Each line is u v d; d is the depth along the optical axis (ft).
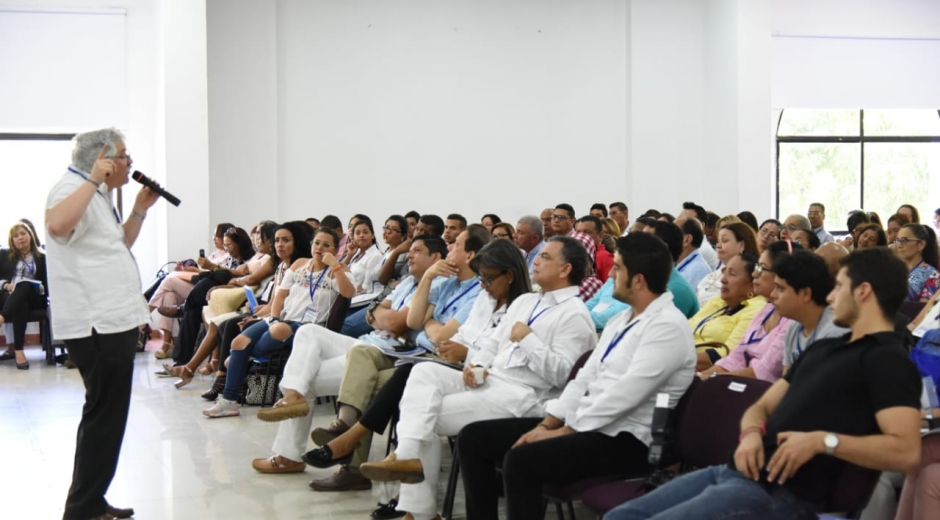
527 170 33.14
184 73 27.43
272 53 30.83
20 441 16.37
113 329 10.93
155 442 16.11
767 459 7.39
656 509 7.64
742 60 31.32
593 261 19.01
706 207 33.78
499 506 12.27
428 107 32.40
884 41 34.65
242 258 25.88
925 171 35.32
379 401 12.16
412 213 26.76
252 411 18.78
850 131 34.83
